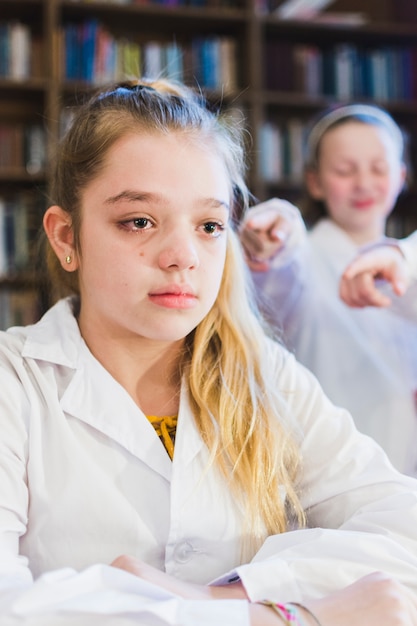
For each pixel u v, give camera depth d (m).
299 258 1.75
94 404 0.84
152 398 0.88
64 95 2.87
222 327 0.93
